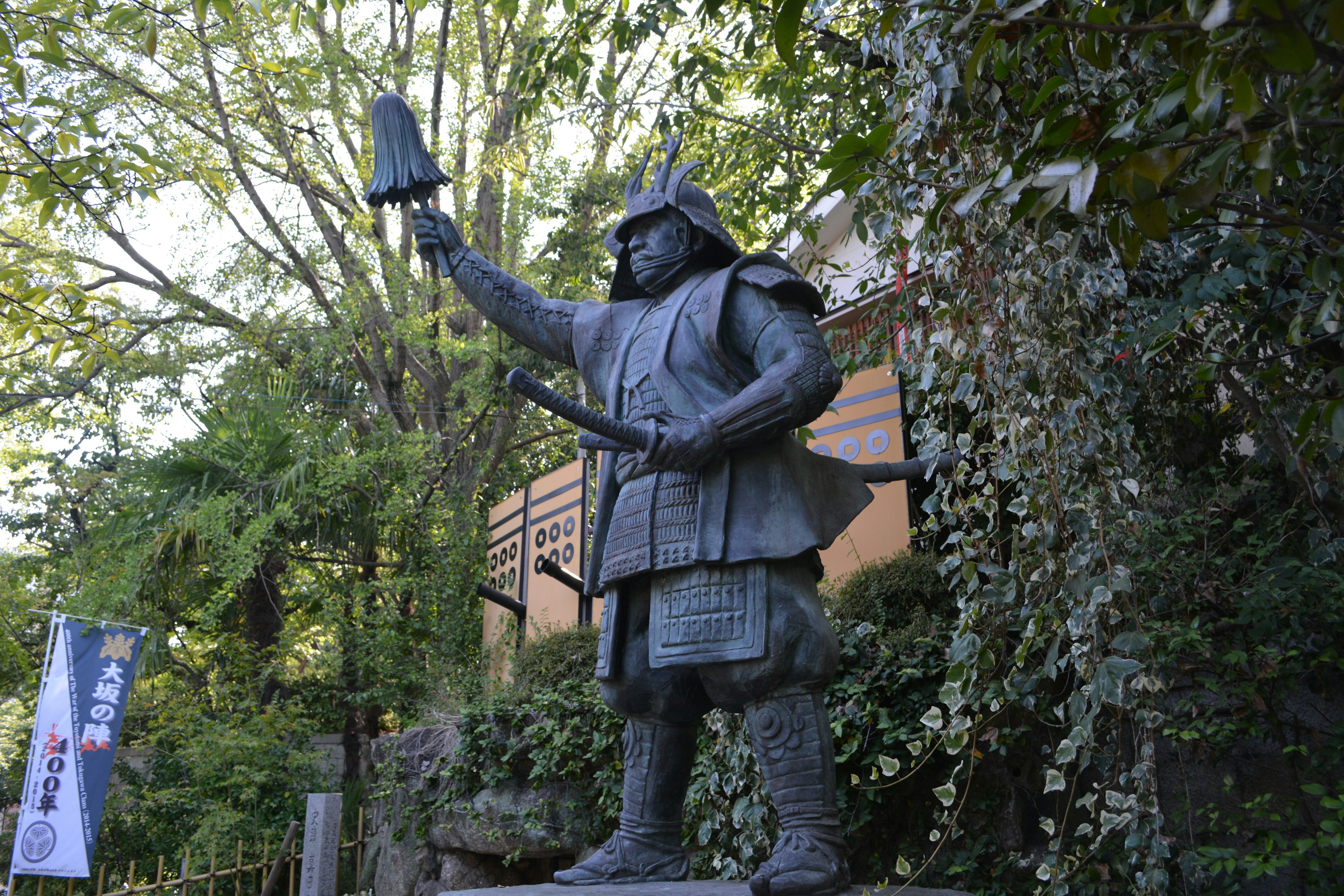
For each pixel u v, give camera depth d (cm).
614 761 527
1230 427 422
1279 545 352
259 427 1202
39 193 451
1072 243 226
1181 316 304
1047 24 187
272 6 502
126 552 1085
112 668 882
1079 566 259
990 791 416
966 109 281
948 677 260
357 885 717
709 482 267
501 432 1362
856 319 585
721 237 297
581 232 1334
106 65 891
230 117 1193
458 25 1276
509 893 262
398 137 330
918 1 204
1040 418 274
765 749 255
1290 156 178
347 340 1228
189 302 1250
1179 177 208
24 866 805
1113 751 291
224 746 947
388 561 1257
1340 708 388
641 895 248
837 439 650
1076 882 340
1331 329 229
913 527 583
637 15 537
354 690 1281
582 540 886
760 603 257
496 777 571
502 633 997
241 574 1014
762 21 521
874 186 301
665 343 286
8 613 1327
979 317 284
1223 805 399
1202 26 139
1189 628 349
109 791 1085
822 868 239
